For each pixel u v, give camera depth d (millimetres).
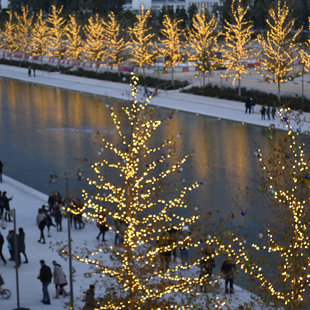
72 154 58812
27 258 35312
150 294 24828
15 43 138000
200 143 61156
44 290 29828
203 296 28719
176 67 111125
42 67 120312
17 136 67188
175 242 26672
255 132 65938
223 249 25078
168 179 47750
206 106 81188
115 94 91000
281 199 24469
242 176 49719
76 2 186750
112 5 188125
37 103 86812
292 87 92438
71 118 75562
